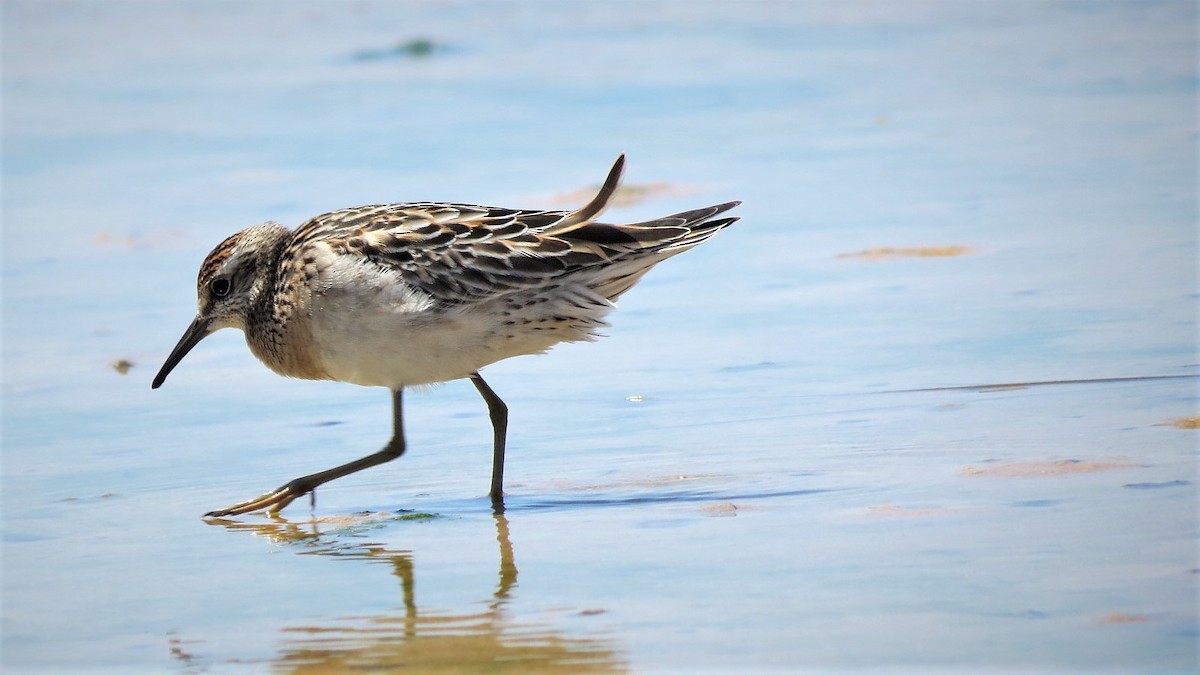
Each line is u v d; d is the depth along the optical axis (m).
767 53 27.20
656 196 18.39
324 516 10.30
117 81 26.64
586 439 11.52
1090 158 19.30
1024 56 25.97
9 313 15.42
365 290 10.38
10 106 25.09
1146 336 12.77
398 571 9.07
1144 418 10.84
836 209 17.81
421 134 22.23
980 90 23.73
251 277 11.20
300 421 12.47
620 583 8.58
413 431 12.10
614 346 13.77
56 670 7.78
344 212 10.99
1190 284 14.12
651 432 11.53
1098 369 12.05
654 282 15.70
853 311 14.20
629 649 7.67
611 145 21.20
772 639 7.68
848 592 8.19
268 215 18.34
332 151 21.45
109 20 31.11
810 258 16.05
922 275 15.13
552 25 30.12
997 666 7.23
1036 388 11.73
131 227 18.39
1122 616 7.68
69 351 14.33
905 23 29.42
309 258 10.59
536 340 10.75
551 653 7.67
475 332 10.50
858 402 11.79
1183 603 7.79
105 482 11.05
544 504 10.26
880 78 24.94
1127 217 16.61
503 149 21.16
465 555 9.30
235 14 31.69
